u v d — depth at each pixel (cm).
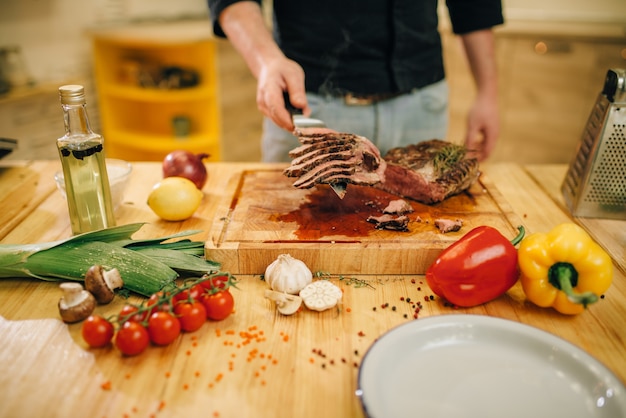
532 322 63
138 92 191
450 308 65
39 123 178
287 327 62
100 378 54
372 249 70
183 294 62
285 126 86
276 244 71
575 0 213
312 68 104
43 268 66
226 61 205
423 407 50
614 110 78
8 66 163
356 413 51
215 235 73
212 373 55
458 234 74
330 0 99
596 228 82
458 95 217
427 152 90
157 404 51
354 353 58
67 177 74
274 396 52
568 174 92
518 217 79
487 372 54
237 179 92
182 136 206
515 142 211
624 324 62
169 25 205
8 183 96
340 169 77
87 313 61
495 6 112
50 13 178
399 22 101
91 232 68
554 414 50
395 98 107
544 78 196
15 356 57
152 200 81
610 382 50
